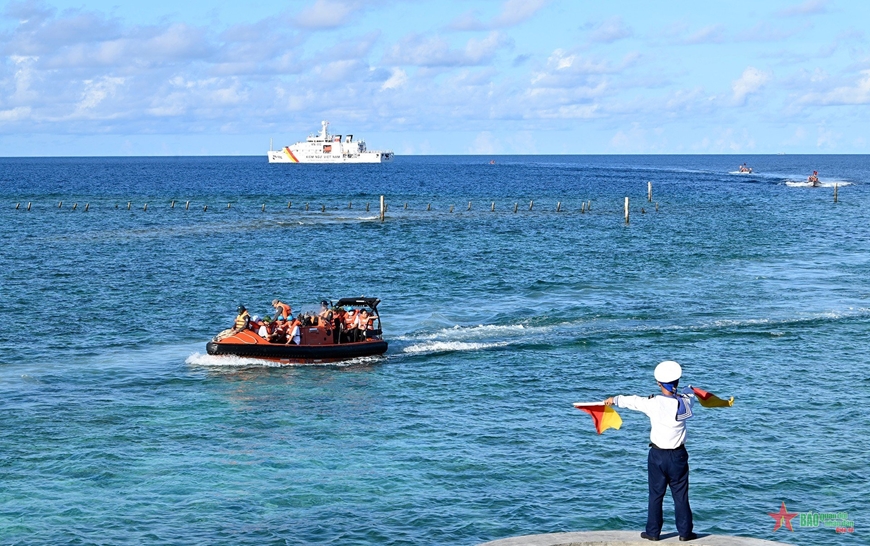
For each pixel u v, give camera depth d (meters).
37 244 65.62
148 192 135.88
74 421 24.61
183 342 34.81
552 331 36.44
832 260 58.47
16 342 34.12
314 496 19.47
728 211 99.44
